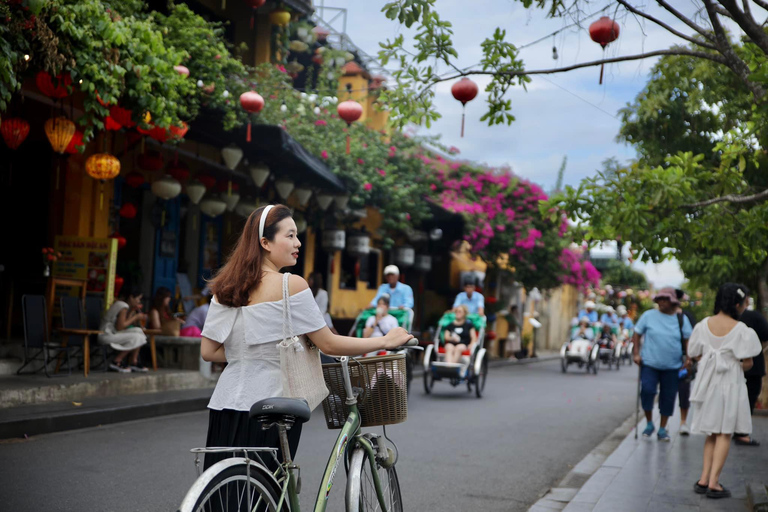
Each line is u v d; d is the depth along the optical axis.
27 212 12.76
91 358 11.41
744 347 6.28
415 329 24.81
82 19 7.98
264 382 3.11
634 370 28.06
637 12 5.50
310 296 3.20
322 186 17.44
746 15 5.31
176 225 15.55
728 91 9.16
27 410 8.39
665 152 11.07
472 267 30.61
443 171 24.75
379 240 23.61
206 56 12.05
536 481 7.33
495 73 6.34
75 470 6.47
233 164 13.91
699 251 11.05
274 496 3.04
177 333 12.21
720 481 6.85
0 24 6.91
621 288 47.25
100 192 12.89
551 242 26.06
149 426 8.95
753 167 8.38
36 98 11.38
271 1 17.06
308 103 17.67
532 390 16.78
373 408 3.67
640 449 8.70
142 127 9.50
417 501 6.23
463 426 10.58
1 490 5.66
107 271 11.52
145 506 5.54
